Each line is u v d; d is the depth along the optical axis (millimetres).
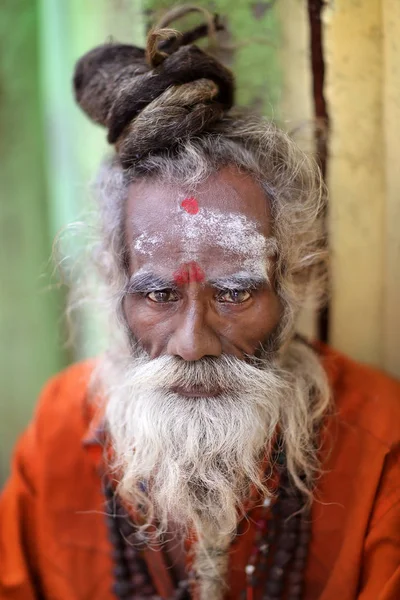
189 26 930
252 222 746
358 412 859
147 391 774
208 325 752
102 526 887
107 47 809
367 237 955
